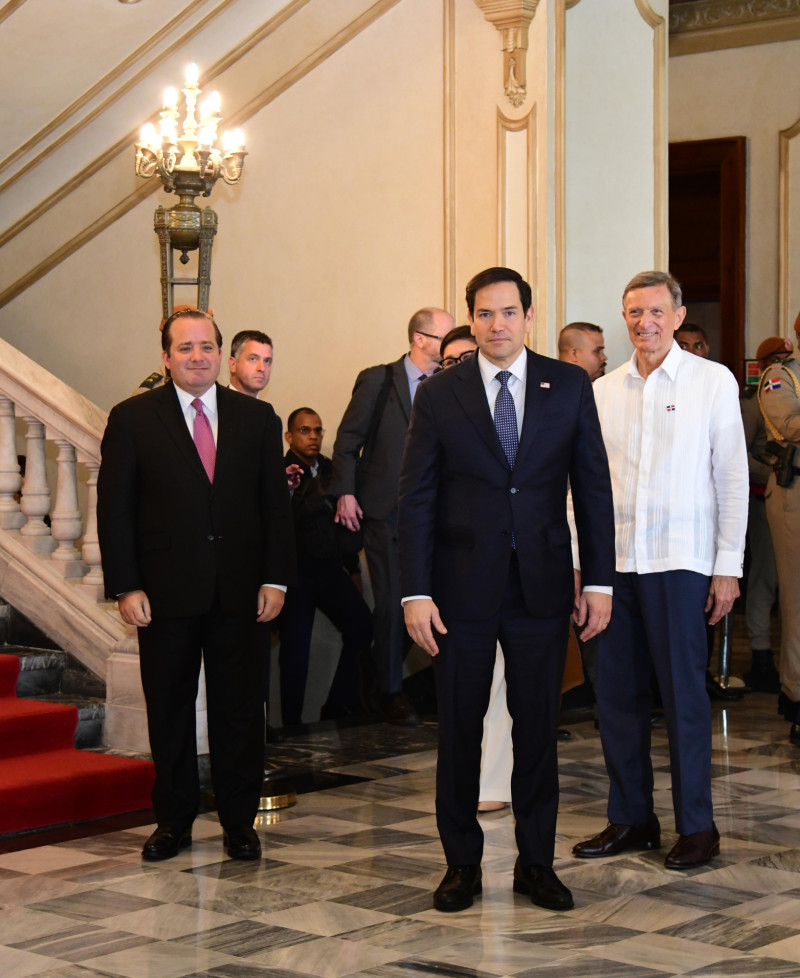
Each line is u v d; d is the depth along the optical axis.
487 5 6.61
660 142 7.39
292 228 7.36
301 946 3.26
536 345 6.66
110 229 7.91
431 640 3.48
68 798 4.55
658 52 7.38
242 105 7.45
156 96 7.59
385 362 7.09
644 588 3.98
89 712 5.13
